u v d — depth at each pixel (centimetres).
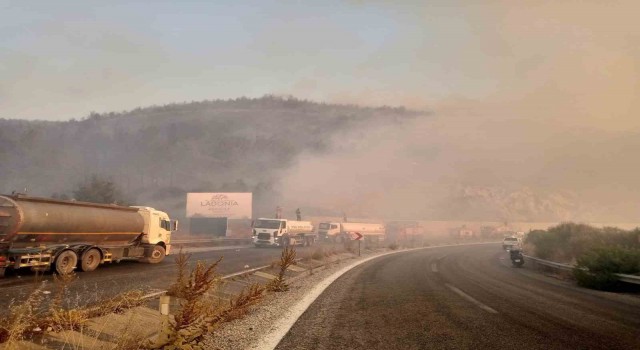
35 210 1523
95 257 1742
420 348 668
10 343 540
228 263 2205
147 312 841
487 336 747
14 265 1457
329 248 3444
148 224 2095
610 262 1564
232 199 6153
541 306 1083
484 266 2644
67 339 611
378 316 924
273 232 4141
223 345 670
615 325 857
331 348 661
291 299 1166
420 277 1817
